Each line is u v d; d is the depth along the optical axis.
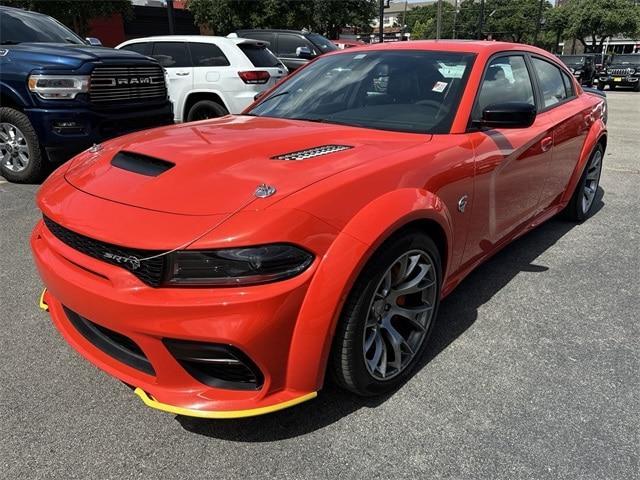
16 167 5.96
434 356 2.75
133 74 6.25
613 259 4.09
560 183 4.23
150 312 1.85
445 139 2.75
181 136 2.70
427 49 3.40
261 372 1.96
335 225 2.00
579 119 4.32
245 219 1.88
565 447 2.14
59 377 2.54
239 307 1.83
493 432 2.22
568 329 3.04
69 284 2.04
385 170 2.29
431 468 2.03
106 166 2.41
